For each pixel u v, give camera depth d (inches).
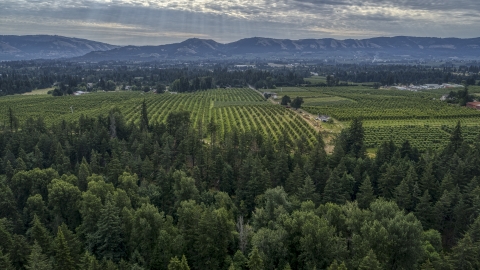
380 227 2578.7
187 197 3826.3
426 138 6761.8
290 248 2768.2
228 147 5004.9
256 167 4224.9
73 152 5275.6
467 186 3705.7
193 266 2800.2
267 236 2691.9
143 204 3193.9
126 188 3914.9
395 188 3897.6
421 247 2532.0
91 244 2950.3
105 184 3747.5
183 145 5083.7
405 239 2509.8
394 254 2546.8
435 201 3846.0
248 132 5738.2
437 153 4926.2
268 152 4987.7
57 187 3577.8
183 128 5920.3
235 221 3597.4
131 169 4594.0
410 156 5036.9
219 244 2824.8
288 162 4837.6
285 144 5664.4
